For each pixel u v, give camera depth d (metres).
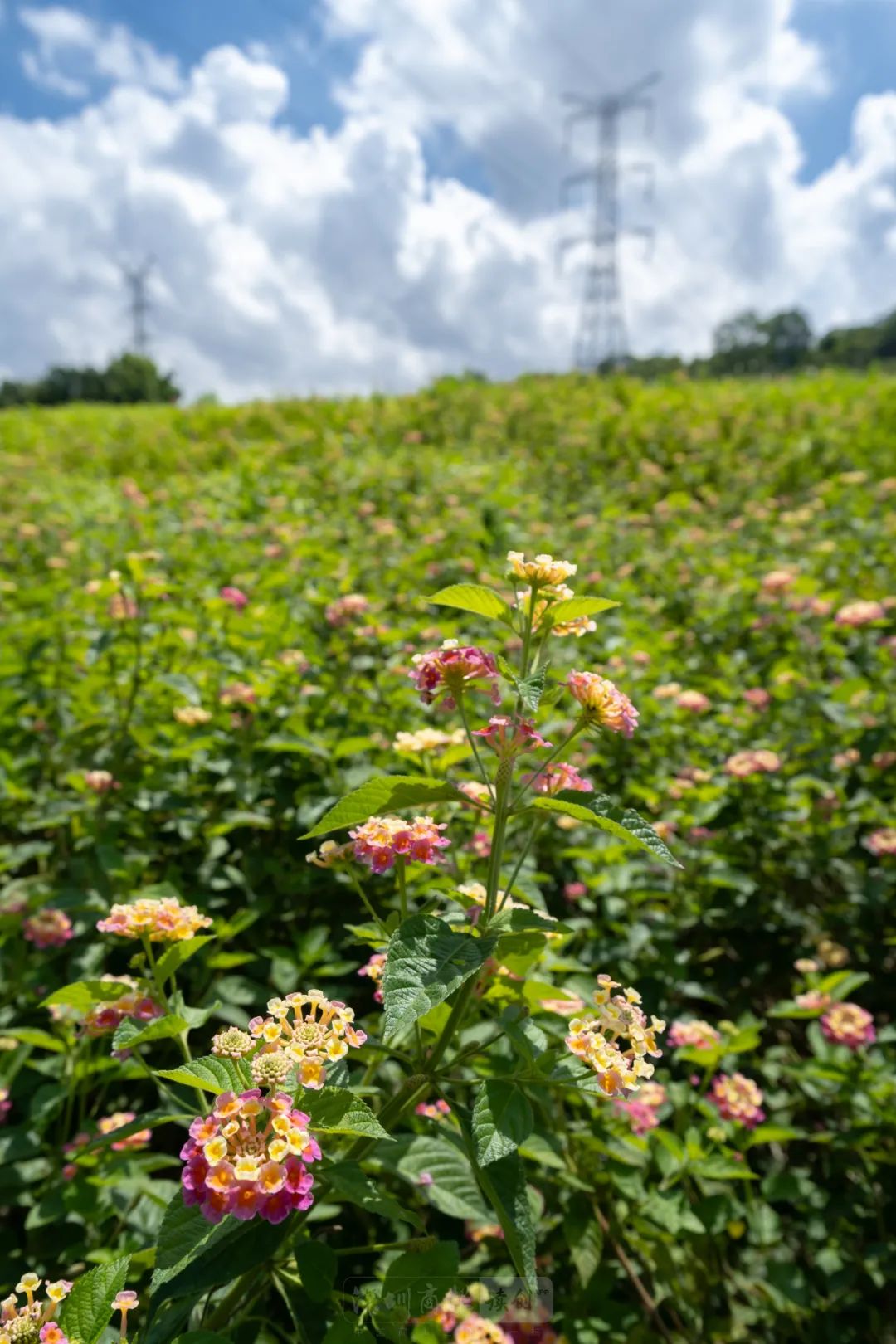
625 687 4.68
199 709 3.61
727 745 4.43
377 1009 2.93
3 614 5.96
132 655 4.10
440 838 1.57
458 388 15.16
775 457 10.41
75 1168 2.21
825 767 4.17
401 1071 2.41
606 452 11.57
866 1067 2.82
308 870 3.31
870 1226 2.71
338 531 7.66
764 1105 3.01
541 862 3.62
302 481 9.78
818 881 3.83
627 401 14.16
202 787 3.60
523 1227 1.30
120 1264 1.22
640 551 7.55
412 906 3.11
